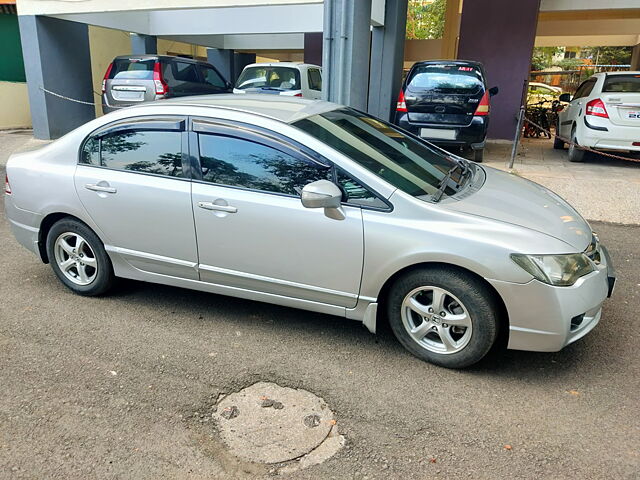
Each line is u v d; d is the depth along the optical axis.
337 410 2.93
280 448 2.65
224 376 3.23
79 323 3.85
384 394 3.07
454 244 3.06
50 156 4.13
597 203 6.98
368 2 8.60
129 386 3.11
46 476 2.46
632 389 3.14
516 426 2.81
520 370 3.33
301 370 3.30
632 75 9.02
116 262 4.05
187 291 4.43
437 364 3.35
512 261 2.98
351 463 2.55
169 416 2.87
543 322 3.02
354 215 3.25
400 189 3.27
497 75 12.77
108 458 2.57
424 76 8.91
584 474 2.49
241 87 10.64
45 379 3.17
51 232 4.20
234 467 2.53
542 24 18.83
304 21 12.78
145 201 3.74
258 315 4.01
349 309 3.45
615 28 18.12
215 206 3.53
